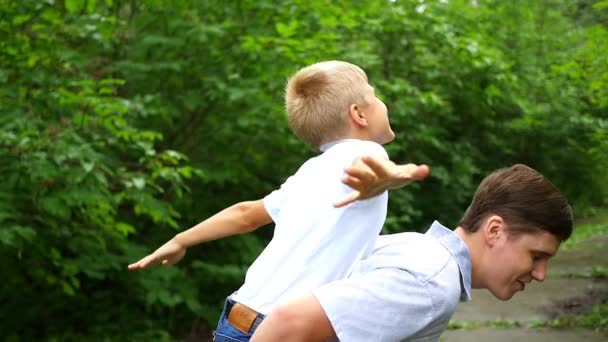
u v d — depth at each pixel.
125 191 4.60
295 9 5.61
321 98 1.76
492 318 4.98
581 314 4.89
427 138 8.38
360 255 1.60
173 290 5.52
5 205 4.11
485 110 9.80
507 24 10.83
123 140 5.24
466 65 8.30
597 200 11.67
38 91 4.73
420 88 8.82
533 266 1.56
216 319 5.73
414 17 8.12
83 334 5.66
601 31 6.79
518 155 10.87
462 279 1.51
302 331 1.38
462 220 1.62
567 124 9.80
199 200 6.20
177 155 4.50
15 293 5.36
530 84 10.34
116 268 5.07
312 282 1.58
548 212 1.52
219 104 5.80
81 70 5.30
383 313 1.39
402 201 7.77
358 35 7.37
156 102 5.45
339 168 1.65
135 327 5.86
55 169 4.12
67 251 5.31
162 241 5.93
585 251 7.23
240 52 5.47
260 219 1.95
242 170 6.20
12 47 4.70
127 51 5.83
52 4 4.71
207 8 5.74
